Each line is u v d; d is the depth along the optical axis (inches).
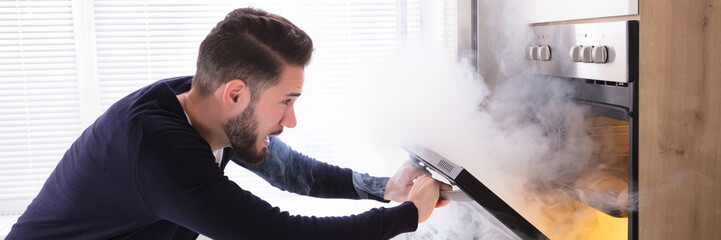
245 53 40.6
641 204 44.4
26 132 92.6
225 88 41.3
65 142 93.5
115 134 40.0
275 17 43.3
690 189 44.6
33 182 93.0
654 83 43.1
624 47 42.5
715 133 44.4
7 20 90.8
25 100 92.0
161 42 93.7
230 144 45.3
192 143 39.4
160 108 41.4
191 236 50.2
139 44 93.4
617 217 46.3
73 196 42.2
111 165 39.9
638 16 42.1
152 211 40.0
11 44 91.0
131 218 40.9
